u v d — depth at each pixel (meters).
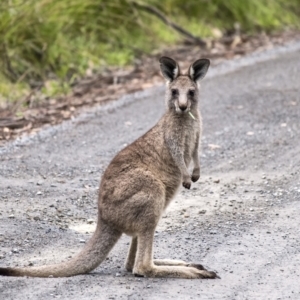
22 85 42.91
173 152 23.00
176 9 57.25
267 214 26.47
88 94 43.12
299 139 34.97
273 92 43.38
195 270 21.25
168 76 24.33
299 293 19.91
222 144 34.59
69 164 31.84
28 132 36.19
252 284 20.56
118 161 21.91
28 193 28.14
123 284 20.56
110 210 21.14
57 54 46.12
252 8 61.62
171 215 26.67
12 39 44.56
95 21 50.41
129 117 38.88
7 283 20.27
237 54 53.16
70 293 19.72
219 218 26.25
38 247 23.33
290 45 56.69
